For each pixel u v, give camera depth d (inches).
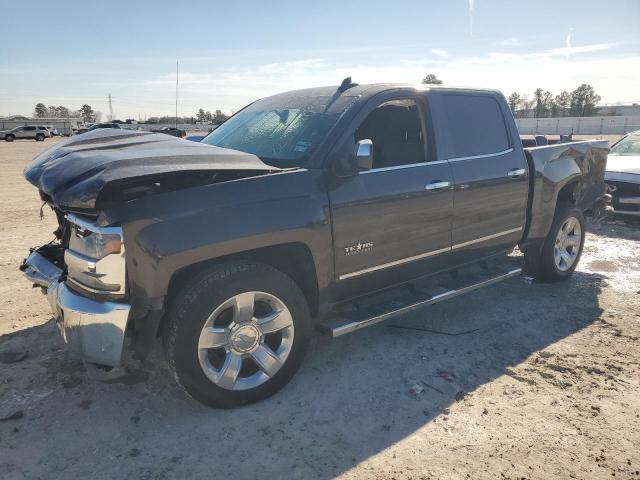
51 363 148.1
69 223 127.6
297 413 124.2
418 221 153.5
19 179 631.2
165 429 118.0
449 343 162.7
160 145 134.2
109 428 118.3
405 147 156.3
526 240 198.4
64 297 117.5
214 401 121.6
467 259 177.0
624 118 2468.0
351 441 113.8
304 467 105.5
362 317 143.6
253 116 172.7
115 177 104.7
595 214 245.1
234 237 116.1
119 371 114.3
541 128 2659.9
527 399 130.5
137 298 111.7
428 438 114.7
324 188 132.5
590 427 118.7
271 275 123.9
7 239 300.5
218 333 118.7
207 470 104.7
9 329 170.6
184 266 112.3
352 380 139.5
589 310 191.0
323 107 151.5
